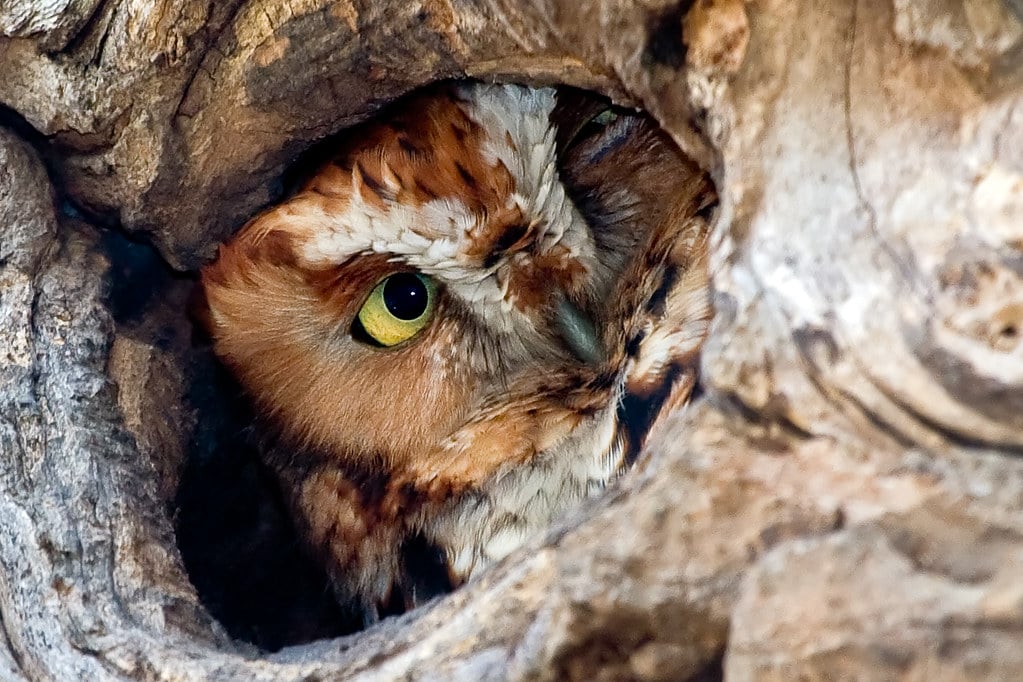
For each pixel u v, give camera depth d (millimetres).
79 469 2430
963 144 2373
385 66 2424
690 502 2371
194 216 2451
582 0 2395
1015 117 2371
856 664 2312
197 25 2424
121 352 2449
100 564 2422
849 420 2371
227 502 2465
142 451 2441
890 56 2377
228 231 2457
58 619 2416
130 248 2463
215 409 2467
